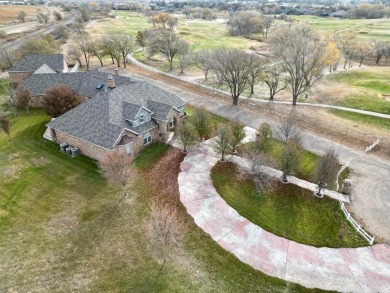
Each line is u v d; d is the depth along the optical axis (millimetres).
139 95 42406
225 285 22406
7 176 34062
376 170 36062
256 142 35719
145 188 32438
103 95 39938
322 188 32656
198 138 40406
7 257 24344
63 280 22578
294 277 23172
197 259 24375
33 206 29797
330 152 31062
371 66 88125
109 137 34906
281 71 69375
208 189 32375
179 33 130625
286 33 78438
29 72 63125
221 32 144625
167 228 23156
